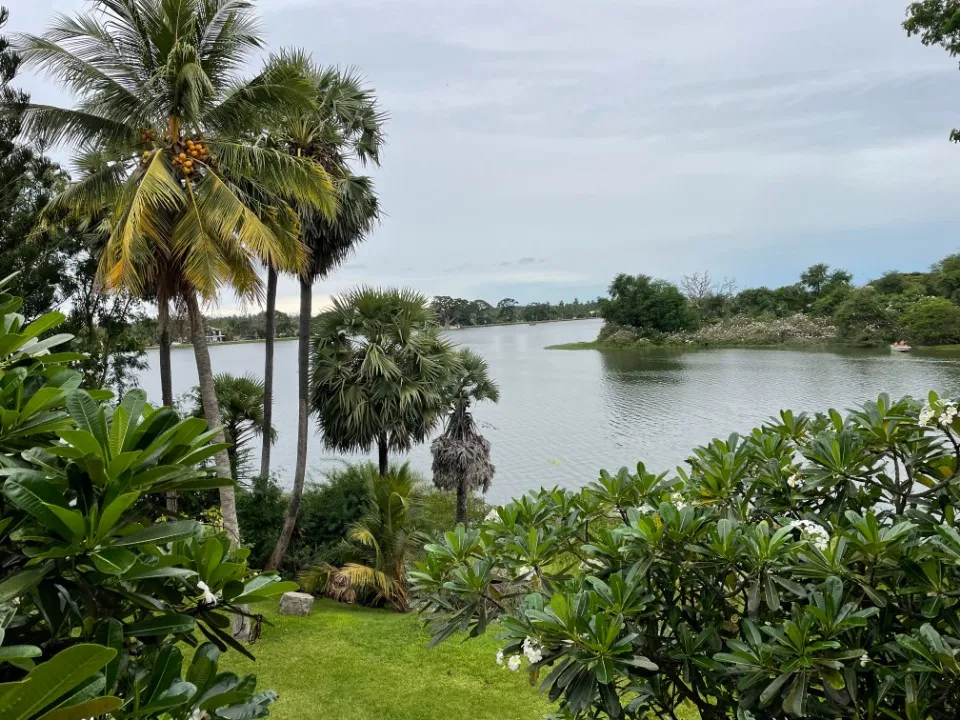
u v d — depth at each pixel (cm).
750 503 270
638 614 222
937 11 829
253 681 140
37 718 88
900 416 241
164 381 1027
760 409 2353
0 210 843
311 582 995
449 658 732
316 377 1176
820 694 213
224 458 773
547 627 188
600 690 190
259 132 821
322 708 618
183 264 693
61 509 107
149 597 135
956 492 220
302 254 840
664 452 1962
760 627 198
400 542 988
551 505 275
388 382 1141
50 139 712
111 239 686
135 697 116
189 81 641
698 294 7250
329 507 1128
